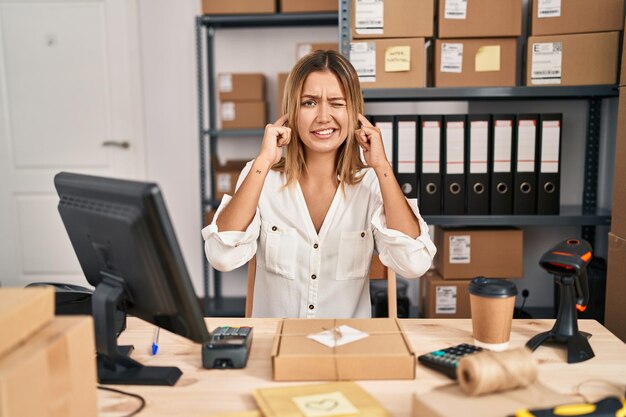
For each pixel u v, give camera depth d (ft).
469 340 3.44
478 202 6.73
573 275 3.24
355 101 4.62
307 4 8.51
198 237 10.41
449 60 6.46
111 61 10.17
